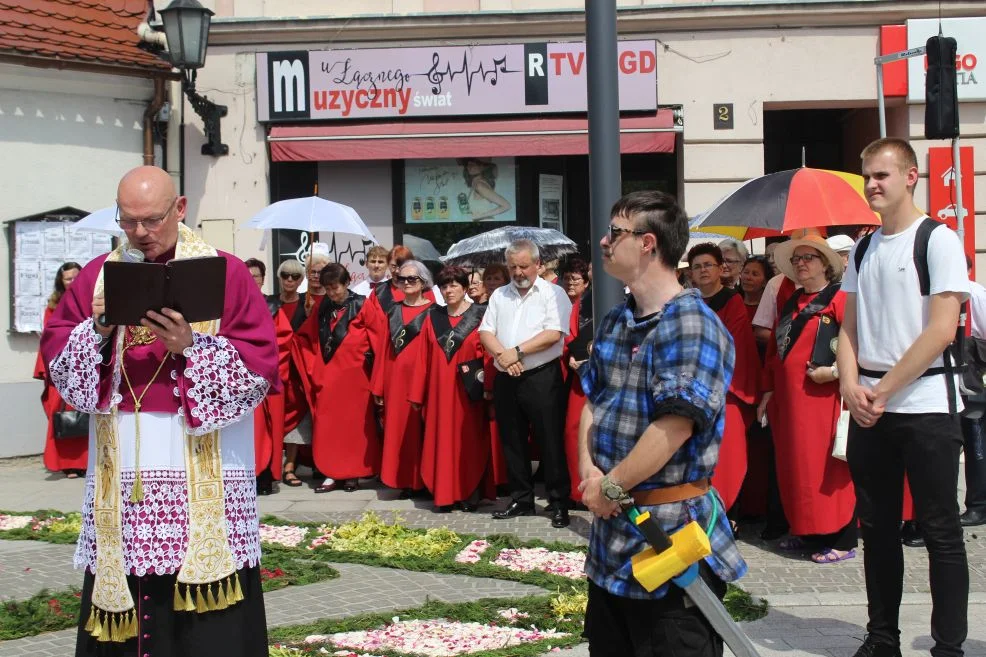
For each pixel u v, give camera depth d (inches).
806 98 462.3
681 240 122.7
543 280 299.1
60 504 335.0
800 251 257.6
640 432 119.2
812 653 187.8
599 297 232.2
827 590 230.7
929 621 204.8
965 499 294.0
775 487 279.0
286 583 234.4
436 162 476.1
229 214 470.9
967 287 161.8
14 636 199.2
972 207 462.6
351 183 478.0
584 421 127.8
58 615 209.6
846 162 519.8
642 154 483.2
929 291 163.5
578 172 483.5
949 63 329.4
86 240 429.1
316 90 464.1
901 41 458.0
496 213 477.4
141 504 127.3
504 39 464.8
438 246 478.3
